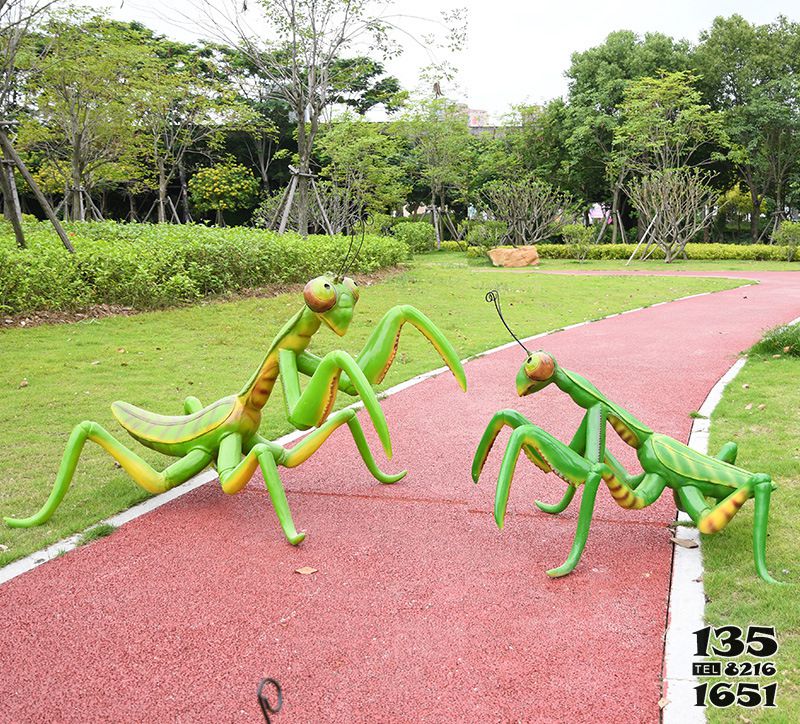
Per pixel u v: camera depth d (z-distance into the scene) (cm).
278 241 1655
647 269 2886
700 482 439
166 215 4656
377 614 389
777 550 441
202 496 559
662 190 3219
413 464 632
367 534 491
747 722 297
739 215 4919
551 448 430
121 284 1284
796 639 350
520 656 350
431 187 4247
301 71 1992
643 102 3375
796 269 2819
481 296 1764
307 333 510
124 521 512
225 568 444
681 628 366
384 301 1586
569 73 4212
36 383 867
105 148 2697
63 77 2156
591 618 382
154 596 412
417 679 334
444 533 491
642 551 458
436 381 930
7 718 313
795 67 3759
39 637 373
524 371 465
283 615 390
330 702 319
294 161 3041
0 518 512
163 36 3219
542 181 3941
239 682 334
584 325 1372
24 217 2181
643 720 304
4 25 1623
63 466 497
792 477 553
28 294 1169
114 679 338
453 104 3919
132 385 870
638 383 893
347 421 545
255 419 527
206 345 1094
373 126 3331
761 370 913
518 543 474
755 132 3666
